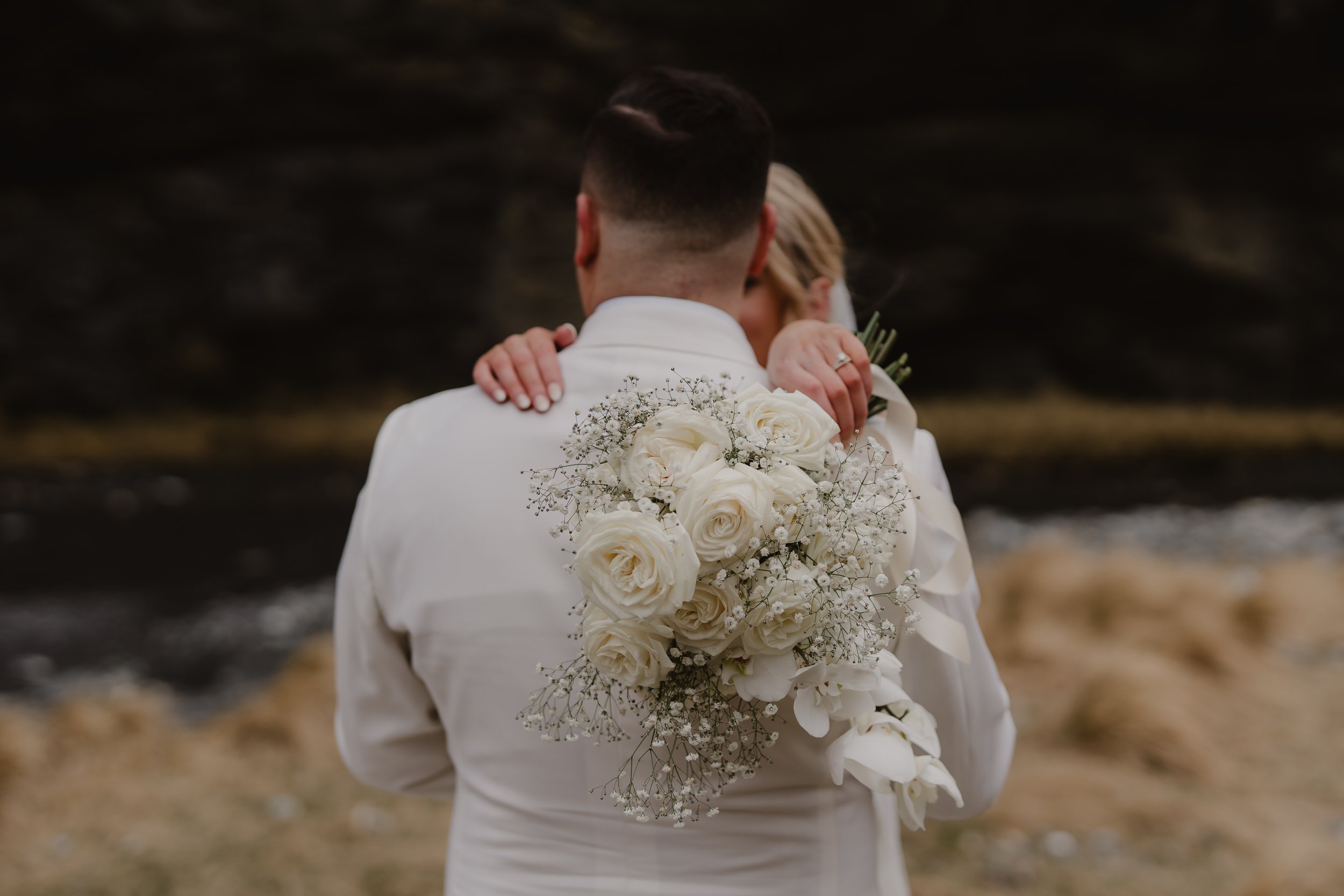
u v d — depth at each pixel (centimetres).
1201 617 552
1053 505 1151
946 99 1817
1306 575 662
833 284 174
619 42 1789
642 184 112
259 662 595
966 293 1833
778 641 93
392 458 117
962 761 118
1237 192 1797
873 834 116
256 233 1733
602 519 91
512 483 108
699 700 97
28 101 1645
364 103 1755
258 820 356
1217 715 451
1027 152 1792
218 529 990
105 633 646
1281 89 1750
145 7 1648
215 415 1719
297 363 1775
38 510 1071
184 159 1736
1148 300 1828
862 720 100
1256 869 320
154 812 362
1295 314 1781
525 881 108
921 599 107
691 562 88
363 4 1745
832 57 1816
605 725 105
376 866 324
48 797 374
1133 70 1750
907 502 107
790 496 93
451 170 1775
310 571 814
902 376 124
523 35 1761
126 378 1689
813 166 1828
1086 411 1697
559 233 1792
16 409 1633
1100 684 429
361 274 1758
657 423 97
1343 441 1553
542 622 106
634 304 114
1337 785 382
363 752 129
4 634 637
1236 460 1480
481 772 113
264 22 1714
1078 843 339
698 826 106
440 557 109
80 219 1691
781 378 111
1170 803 359
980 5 1755
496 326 1775
